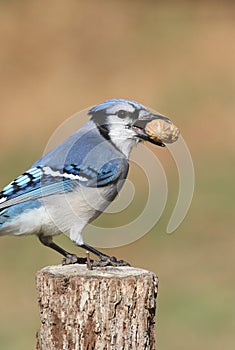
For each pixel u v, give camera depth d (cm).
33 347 1570
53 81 3097
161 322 1684
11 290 1797
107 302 893
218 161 2509
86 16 3522
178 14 3581
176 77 3111
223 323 1673
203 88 3008
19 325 1652
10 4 3559
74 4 3581
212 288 1816
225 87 3012
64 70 3173
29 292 1791
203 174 2423
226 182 2369
